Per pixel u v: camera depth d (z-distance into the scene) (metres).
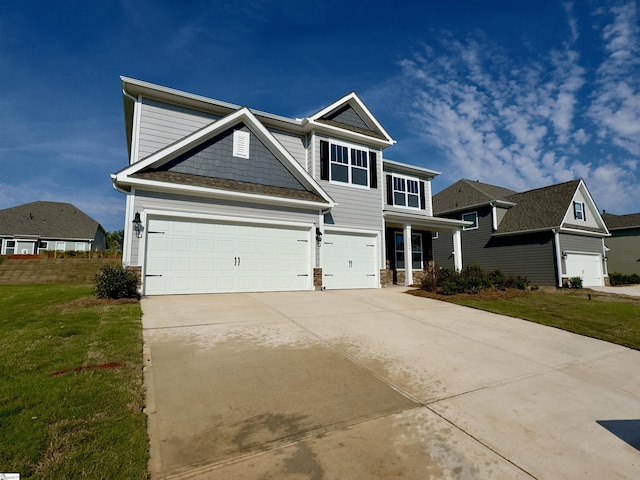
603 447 2.79
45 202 33.19
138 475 2.10
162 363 4.12
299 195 11.27
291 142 13.06
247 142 11.04
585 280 19.86
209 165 10.30
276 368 4.16
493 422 3.12
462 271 12.57
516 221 20.50
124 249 8.54
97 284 7.99
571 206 19.81
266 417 3.00
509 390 3.91
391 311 8.07
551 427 3.09
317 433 2.78
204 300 8.27
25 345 4.36
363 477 2.24
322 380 3.88
